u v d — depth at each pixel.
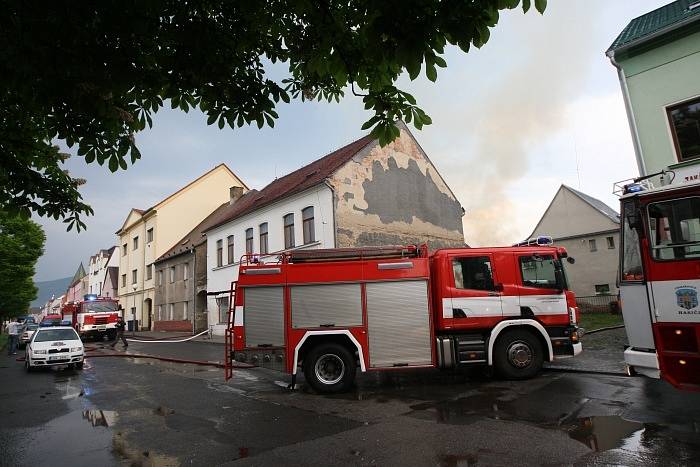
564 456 4.66
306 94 5.02
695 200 5.42
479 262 9.07
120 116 4.31
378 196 20.92
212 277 28.23
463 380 9.10
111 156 4.58
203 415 7.25
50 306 131.88
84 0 3.15
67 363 14.09
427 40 2.83
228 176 41.44
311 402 7.83
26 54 3.32
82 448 5.75
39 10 3.15
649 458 4.49
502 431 5.57
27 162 6.08
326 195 19.56
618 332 15.05
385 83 3.91
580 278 32.81
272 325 8.83
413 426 5.99
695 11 10.80
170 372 12.72
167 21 3.77
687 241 5.42
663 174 5.95
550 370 9.60
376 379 9.80
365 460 4.83
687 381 5.32
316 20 3.82
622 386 7.73
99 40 3.42
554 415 6.14
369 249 9.19
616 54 11.87
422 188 23.09
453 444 5.20
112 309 30.06
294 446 5.41
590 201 33.31
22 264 28.91
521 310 8.85
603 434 5.26
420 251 9.23
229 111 4.50
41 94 3.73
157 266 37.06
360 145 21.92
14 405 8.75
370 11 2.98
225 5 3.86
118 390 10.04
